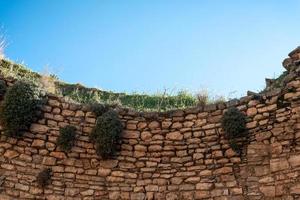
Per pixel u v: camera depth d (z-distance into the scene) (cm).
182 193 1234
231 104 1286
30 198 1255
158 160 1291
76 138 1328
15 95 1327
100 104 1373
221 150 1248
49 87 1516
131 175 1282
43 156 1304
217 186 1211
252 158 1200
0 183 1263
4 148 1302
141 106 1783
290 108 1189
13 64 1723
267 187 1148
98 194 1264
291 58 1284
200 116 1306
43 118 1346
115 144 1309
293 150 1145
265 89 1327
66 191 1266
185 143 1291
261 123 1223
